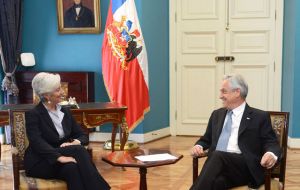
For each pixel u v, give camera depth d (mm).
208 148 2922
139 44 5270
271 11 5766
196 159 2834
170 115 6258
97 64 5793
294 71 5184
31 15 5949
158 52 5926
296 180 4027
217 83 6020
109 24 5352
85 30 5754
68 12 5777
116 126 4457
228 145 2779
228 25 5902
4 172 4387
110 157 2727
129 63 5277
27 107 3945
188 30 6043
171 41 6129
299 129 5266
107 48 5363
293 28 5207
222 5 5898
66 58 5887
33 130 2857
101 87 5789
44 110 2969
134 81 5289
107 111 4074
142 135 5695
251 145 2729
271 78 5852
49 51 5934
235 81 2773
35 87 2963
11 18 5711
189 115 6184
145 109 5371
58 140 2979
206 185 2566
